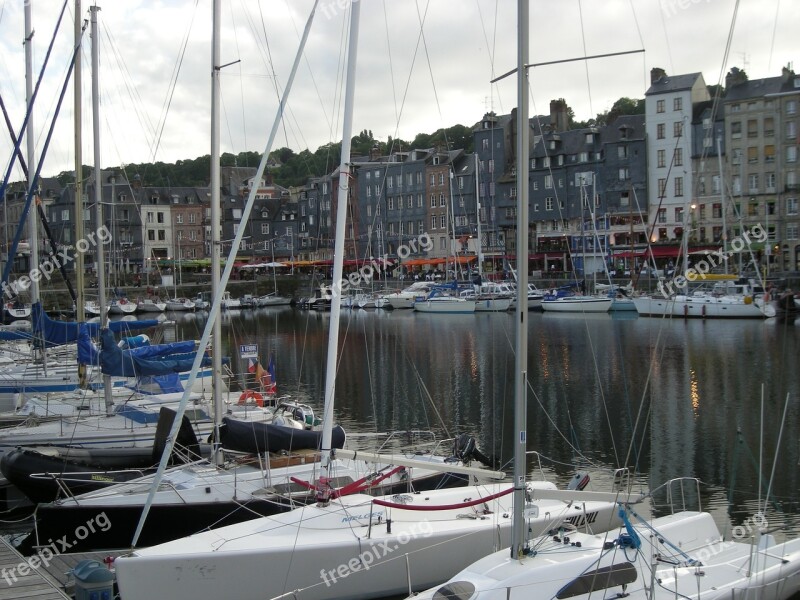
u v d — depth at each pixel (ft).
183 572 31.42
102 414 58.13
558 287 220.64
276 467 44.24
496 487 40.57
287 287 273.75
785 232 183.73
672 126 227.20
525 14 26.25
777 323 151.64
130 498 39.86
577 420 74.38
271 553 32.24
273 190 356.59
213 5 46.85
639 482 54.03
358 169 291.99
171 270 284.82
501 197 269.44
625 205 240.32
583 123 303.89
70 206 253.65
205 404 62.85
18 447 47.50
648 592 27.53
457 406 83.10
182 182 367.04
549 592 26.61
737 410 75.46
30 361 83.92
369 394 91.35
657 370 100.27
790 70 189.16
